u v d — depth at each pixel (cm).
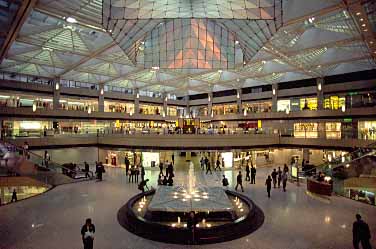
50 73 3494
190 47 1992
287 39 2444
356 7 1620
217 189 1603
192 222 1048
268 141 3081
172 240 1014
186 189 1602
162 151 2803
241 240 1027
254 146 2973
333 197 1670
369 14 1705
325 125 3384
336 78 3544
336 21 2064
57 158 3142
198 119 3098
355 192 1662
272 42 2438
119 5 1362
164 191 1546
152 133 2870
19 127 3269
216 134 2831
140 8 1416
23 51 2564
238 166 2959
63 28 2180
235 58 2116
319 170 1988
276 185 2019
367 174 1631
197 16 1500
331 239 1030
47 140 2717
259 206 1466
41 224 1185
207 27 1952
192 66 2027
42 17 2030
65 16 1772
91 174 2456
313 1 1773
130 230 1114
